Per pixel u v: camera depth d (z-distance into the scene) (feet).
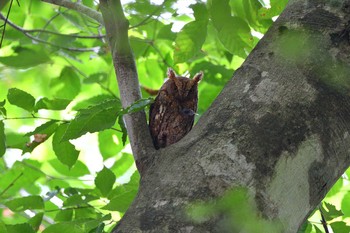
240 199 16.69
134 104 22.76
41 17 51.13
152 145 22.62
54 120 29.68
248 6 33.55
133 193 29.35
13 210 32.60
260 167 17.51
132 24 39.65
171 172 17.66
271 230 16.71
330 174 18.72
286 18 21.45
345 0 21.49
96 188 33.50
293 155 17.98
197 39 32.65
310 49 20.21
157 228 16.11
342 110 19.25
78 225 31.09
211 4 31.32
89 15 31.71
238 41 31.94
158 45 50.06
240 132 18.16
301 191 17.84
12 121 52.60
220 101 19.43
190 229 16.05
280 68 19.81
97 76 46.29
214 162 17.53
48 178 46.91
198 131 18.72
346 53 20.40
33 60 43.11
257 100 19.02
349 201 38.91
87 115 24.56
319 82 19.52
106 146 42.29
